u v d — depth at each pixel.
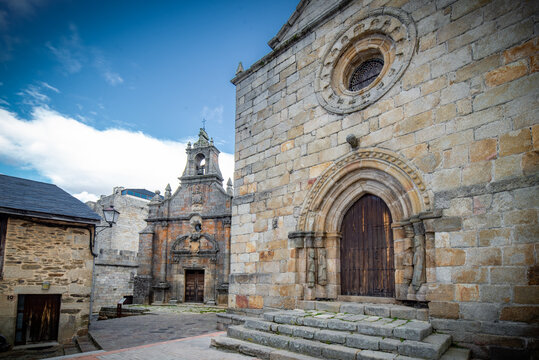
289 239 8.98
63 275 10.34
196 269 25.12
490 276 5.56
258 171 10.33
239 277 10.09
